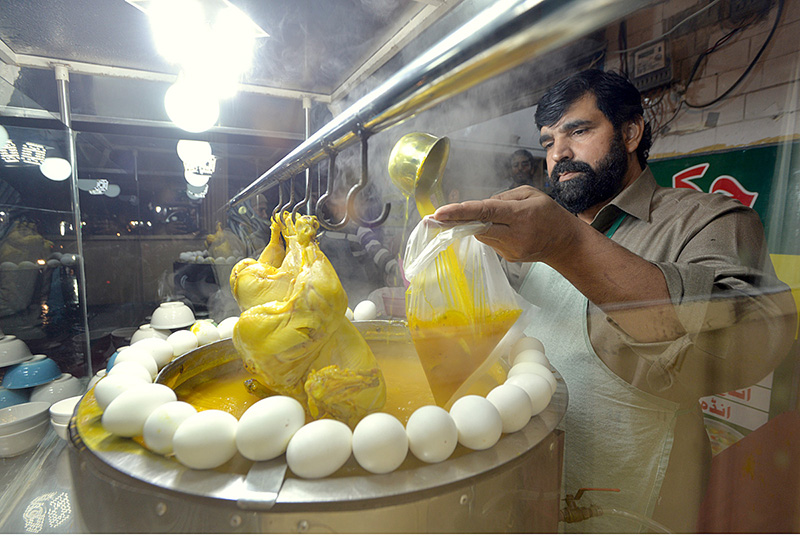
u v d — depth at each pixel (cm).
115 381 58
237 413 70
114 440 50
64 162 125
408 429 47
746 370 58
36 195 120
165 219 165
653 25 95
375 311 114
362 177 62
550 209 52
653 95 100
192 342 89
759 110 77
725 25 81
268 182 111
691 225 75
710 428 70
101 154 149
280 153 180
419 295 63
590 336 79
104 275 153
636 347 65
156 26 103
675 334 59
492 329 63
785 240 70
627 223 88
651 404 69
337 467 44
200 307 165
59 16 98
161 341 82
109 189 152
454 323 61
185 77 127
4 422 84
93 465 47
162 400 52
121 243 155
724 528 55
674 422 67
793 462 54
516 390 54
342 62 132
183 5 96
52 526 57
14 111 114
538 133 117
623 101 83
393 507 40
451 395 64
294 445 43
